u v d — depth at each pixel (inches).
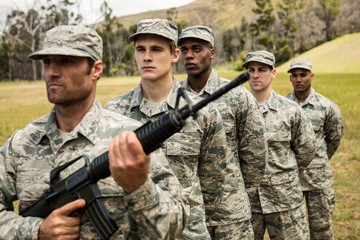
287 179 205.3
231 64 3681.1
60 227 81.6
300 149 214.1
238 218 164.4
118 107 148.9
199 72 174.1
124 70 3408.0
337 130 250.5
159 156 92.8
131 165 73.5
